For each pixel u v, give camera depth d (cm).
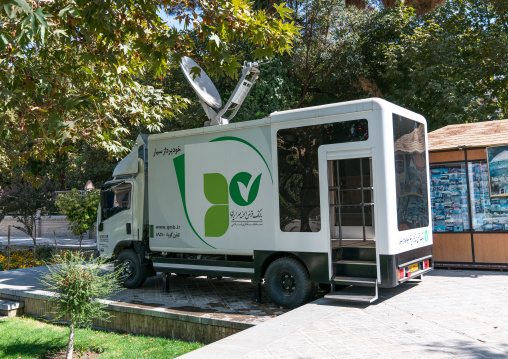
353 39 1892
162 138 874
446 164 939
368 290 686
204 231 802
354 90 2011
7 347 711
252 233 744
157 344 673
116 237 978
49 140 590
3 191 1872
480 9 2042
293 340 469
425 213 751
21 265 1644
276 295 711
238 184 763
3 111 552
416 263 698
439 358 402
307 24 1888
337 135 666
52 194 1997
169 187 858
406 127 705
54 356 677
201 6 573
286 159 710
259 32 570
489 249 887
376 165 634
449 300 632
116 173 1004
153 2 557
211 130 800
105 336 748
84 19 539
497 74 1972
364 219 696
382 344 448
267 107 1748
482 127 991
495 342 443
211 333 661
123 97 847
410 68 1773
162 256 873
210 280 1038
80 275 655
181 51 592
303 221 689
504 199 880
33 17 425
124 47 627
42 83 573
